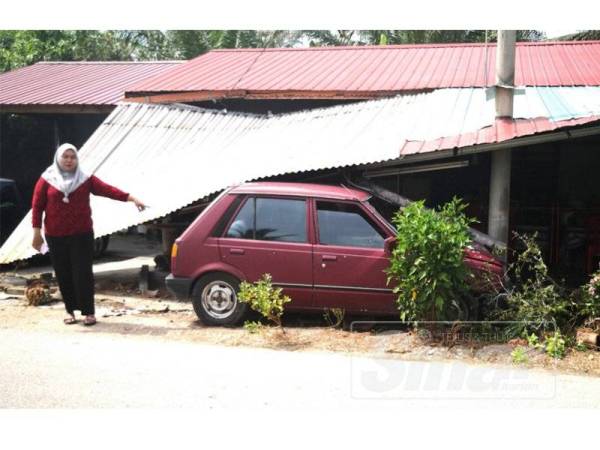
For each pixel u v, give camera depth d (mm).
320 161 8695
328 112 11164
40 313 7953
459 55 14094
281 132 10531
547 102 9922
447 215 6727
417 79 12258
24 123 17234
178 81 13555
